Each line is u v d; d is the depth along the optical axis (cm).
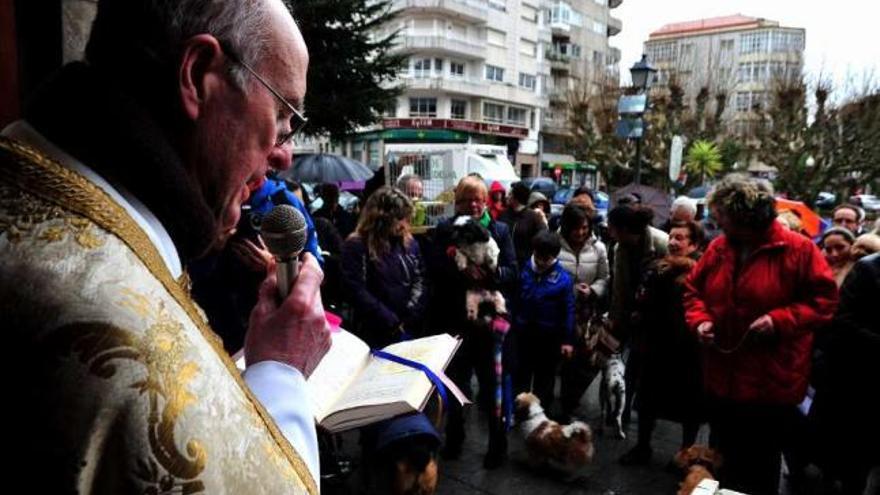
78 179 59
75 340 51
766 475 272
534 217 584
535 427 352
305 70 82
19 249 54
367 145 3825
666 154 2383
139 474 51
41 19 247
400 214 345
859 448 295
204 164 73
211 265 225
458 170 950
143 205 65
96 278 54
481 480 342
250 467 59
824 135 2216
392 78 1672
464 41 3912
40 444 49
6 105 239
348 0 1455
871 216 1476
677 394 351
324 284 472
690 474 257
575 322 412
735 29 5988
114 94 64
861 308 289
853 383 292
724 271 275
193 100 69
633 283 402
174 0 67
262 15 75
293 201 239
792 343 262
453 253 354
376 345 339
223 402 59
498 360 349
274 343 83
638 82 1057
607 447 392
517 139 4366
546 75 4788
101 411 50
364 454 249
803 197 2239
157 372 53
